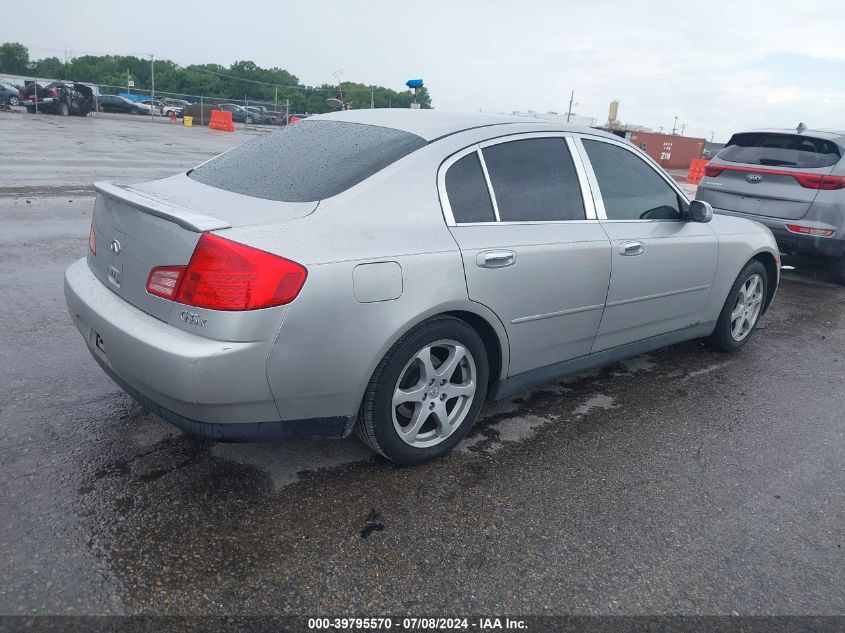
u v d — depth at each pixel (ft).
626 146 13.05
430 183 9.75
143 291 8.66
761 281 16.51
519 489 9.74
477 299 9.86
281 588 7.43
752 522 9.39
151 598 7.13
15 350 13.09
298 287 8.06
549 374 11.86
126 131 80.53
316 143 10.80
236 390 8.04
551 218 11.21
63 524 8.14
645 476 10.39
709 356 16.29
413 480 9.73
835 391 14.55
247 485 9.26
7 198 28.86
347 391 8.84
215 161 11.59
